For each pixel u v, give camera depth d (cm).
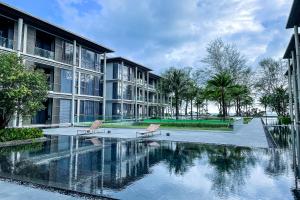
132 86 4391
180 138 1572
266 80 4456
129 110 4316
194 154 1001
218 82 3095
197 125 2566
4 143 1234
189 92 4419
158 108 5544
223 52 4084
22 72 1315
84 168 752
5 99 1252
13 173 680
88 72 3188
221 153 1020
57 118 2650
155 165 800
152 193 524
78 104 2988
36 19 2288
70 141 1448
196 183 598
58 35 2708
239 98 4859
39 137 1492
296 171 704
